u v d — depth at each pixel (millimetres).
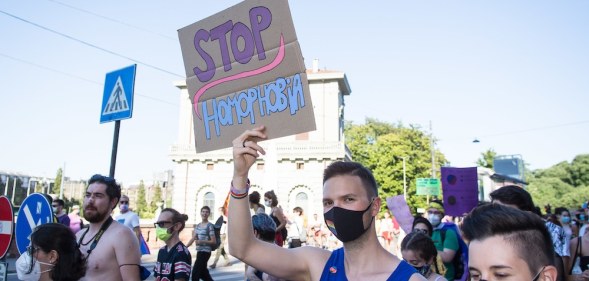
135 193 74375
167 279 4582
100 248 3529
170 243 4738
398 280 1962
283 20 2611
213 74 2869
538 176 68438
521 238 1558
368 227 2102
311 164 33688
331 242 21641
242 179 2359
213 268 15570
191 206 34438
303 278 2355
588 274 4414
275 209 9016
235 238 2289
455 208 7227
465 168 7324
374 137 56219
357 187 2102
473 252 1635
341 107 37500
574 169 63531
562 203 58250
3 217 4762
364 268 2074
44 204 4465
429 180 34406
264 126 2596
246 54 2744
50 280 3062
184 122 35812
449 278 5336
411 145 49656
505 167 30156
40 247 3035
